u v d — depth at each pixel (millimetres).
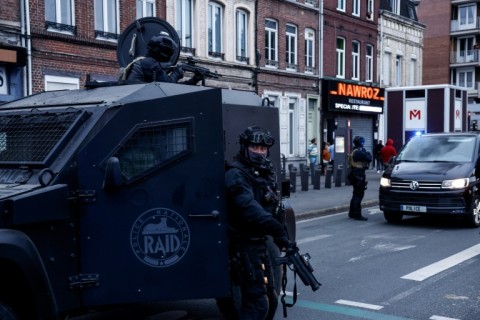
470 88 53812
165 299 4121
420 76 38438
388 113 20219
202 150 4184
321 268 7641
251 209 4039
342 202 14750
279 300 6121
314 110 27984
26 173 4078
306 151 27062
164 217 4105
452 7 53906
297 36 26359
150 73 5742
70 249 3873
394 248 9023
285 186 6410
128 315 5688
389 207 11414
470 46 53656
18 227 3621
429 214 11133
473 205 11016
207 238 4191
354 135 31031
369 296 6289
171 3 19234
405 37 36156
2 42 14258
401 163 11945
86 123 4133
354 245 9305
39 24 15070
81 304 3928
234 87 22578
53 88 15602
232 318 4996
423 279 6996
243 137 4238
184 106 4160
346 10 29922
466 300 6105
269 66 24578
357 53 31359
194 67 6598
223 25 22016
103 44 16781
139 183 4039
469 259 8117
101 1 16938
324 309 5832
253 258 4152
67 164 3877
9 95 14523
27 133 4410
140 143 4062
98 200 3945
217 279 4215
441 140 12312
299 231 10836
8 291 3732
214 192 4195
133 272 4043
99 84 5168
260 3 23672
